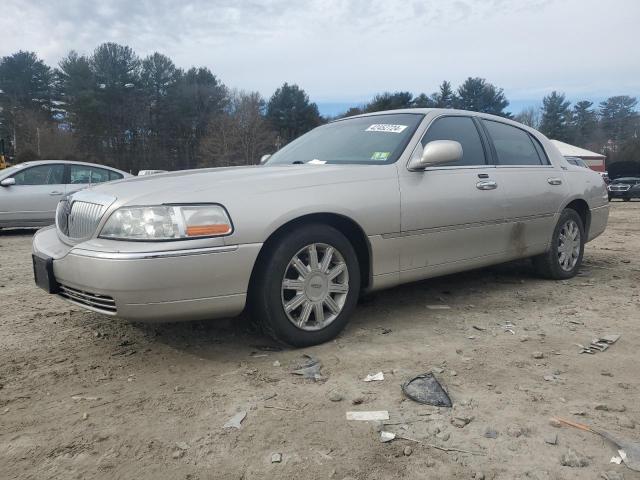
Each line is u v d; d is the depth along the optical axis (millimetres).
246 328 3977
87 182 11086
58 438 2516
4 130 59188
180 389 2998
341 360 3357
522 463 2291
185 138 68312
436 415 2668
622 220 14336
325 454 2355
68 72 60875
